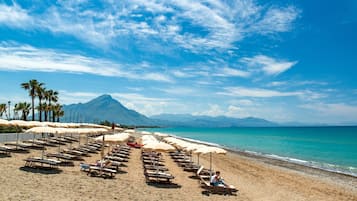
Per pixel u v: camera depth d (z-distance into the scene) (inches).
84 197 425.1
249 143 2418.8
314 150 1800.0
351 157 1438.2
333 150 1803.6
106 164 668.7
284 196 572.7
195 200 480.7
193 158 1089.4
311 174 884.6
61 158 678.5
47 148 922.1
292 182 724.0
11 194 394.9
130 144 1305.4
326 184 728.3
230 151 1572.3
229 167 919.7
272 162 1146.7
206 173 711.1
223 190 557.6
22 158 687.7
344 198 592.7
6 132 1057.5
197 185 593.3
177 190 536.1
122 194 468.8
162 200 459.2
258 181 706.8
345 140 2893.7
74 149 885.2
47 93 2297.0
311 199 565.9
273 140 2898.6
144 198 459.2
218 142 2529.5
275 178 766.5
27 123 907.4
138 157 956.6
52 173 563.8
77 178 545.0
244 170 875.4
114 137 738.8
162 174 585.9
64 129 694.5
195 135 4249.5
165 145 601.0
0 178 478.9
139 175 645.9
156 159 857.5
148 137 1080.8
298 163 1158.3
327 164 1166.3
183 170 759.7
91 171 620.7
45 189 443.2
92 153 928.9
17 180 478.6
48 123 1116.5
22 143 930.7
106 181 548.7
